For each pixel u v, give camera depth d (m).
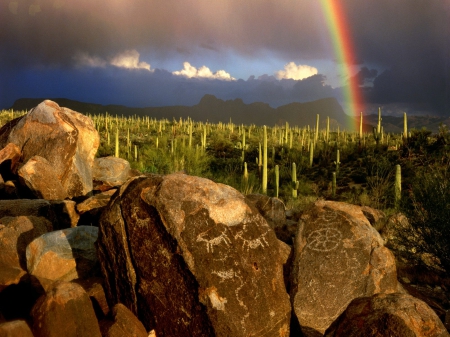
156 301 3.57
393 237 7.79
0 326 2.52
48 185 7.58
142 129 49.12
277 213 8.12
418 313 3.00
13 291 3.89
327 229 4.49
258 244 3.76
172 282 3.53
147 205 3.73
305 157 27.41
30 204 6.21
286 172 22.97
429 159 18.23
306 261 4.32
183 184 3.79
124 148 26.86
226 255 3.56
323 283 4.18
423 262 6.64
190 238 3.54
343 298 4.14
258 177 21.67
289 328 3.77
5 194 7.58
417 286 5.98
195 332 3.38
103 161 10.53
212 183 3.89
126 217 3.81
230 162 25.27
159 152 21.05
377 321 3.00
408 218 6.98
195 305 3.40
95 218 6.64
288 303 3.75
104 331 3.14
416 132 24.50
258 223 3.88
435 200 6.51
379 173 19.97
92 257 4.46
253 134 46.19
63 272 4.30
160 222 3.64
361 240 4.41
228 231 3.67
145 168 18.91
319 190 19.38
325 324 4.03
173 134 40.75
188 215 3.62
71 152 8.69
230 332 3.30
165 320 3.52
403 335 2.88
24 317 3.61
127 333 3.21
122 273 3.83
